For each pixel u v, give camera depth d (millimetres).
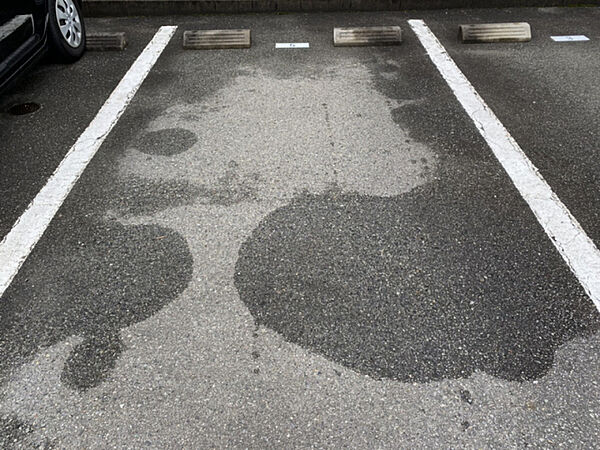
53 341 2543
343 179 3678
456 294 2754
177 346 2508
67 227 3275
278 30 6543
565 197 3453
